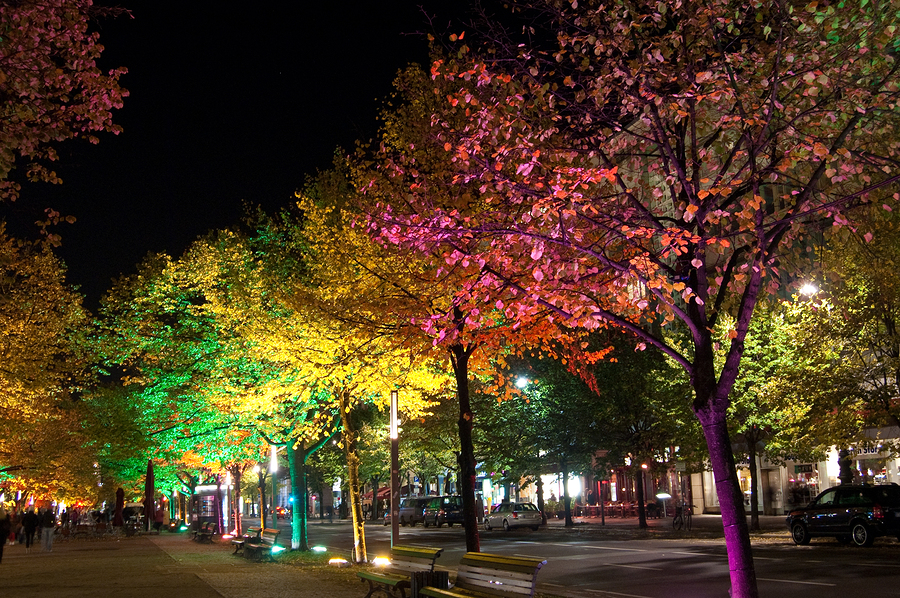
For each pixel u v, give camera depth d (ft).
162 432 87.76
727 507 28.17
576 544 95.40
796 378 77.71
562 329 48.08
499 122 32.35
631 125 35.22
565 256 30.58
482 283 32.55
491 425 138.31
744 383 97.25
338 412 76.43
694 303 30.14
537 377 131.54
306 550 84.17
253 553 75.77
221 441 85.61
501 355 50.14
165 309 82.99
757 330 93.86
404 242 36.14
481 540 111.04
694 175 31.32
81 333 82.02
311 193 68.03
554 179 30.76
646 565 67.26
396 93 54.24
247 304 69.87
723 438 28.73
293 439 80.79
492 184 34.17
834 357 76.13
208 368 79.82
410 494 234.38
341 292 55.93
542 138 31.48
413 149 48.83
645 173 36.24
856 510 75.56
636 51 32.55
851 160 28.48
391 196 46.39
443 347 45.96
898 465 115.14
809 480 136.87
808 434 81.61
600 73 32.68
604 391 121.60
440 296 46.65
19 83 33.63
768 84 30.19
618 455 122.21
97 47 35.73
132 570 65.62
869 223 32.86
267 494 324.60
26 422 88.53
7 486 168.96
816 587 48.80
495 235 32.24
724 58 30.42
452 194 43.27
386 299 49.37
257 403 68.69
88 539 147.74
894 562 60.85
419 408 64.80
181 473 176.55
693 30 31.37
